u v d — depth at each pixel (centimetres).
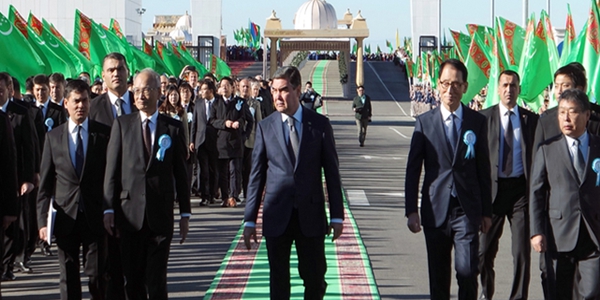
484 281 884
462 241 752
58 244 815
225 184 1677
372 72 9325
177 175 794
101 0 6144
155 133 788
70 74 2030
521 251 862
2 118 806
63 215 806
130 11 6250
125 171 785
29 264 1137
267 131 746
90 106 913
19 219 1028
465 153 763
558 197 750
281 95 736
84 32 2455
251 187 750
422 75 6066
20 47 1689
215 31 6869
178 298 931
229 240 1303
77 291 820
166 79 1725
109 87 913
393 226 1432
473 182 764
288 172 734
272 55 7256
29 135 1022
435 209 763
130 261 790
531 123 880
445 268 770
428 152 772
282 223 729
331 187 743
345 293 952
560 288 757
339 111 6644
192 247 1246
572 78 849
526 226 863
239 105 1678
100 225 810
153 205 778
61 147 815
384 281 1013
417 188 777
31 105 1114
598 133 830
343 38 7406
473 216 756
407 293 952
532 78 1870
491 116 884
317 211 735
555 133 823
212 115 1672
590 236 739
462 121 773
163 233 782
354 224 1450
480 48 2473
